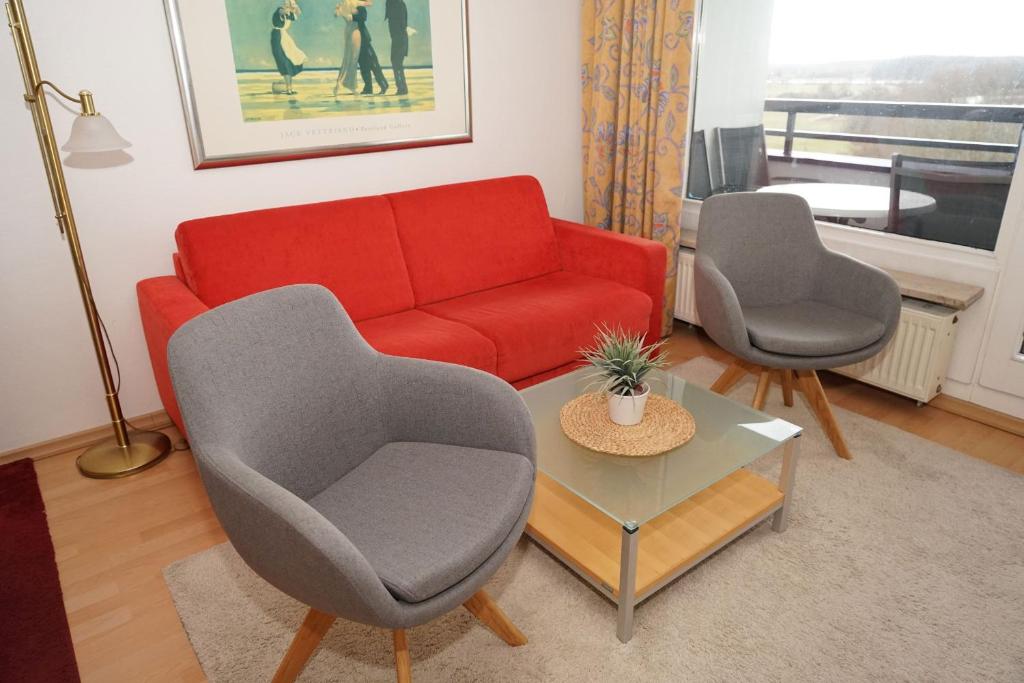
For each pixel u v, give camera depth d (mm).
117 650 1700
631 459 1787
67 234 2254
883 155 2770
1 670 1645
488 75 3246
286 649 1685
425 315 2666
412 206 2807
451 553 1319
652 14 3082
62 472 2449
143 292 2365
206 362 1405
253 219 2471
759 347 2361
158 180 2555
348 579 1155
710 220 2676
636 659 1634
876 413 2719
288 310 1601
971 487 2250
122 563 1993
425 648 1672
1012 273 2480
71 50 2305
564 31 3434
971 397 2709
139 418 2738
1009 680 1564
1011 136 2408
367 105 2912
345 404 1672
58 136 2354
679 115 3123
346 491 1576
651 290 2889
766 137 3164
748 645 1665
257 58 2613
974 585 1843
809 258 2670
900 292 2504
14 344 2451
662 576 1674
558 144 3613
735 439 1868
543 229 3119
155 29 2422
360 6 2773
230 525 1309
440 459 1648
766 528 2076
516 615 1771
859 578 1872
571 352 2646
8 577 1939
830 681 1566
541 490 1988
